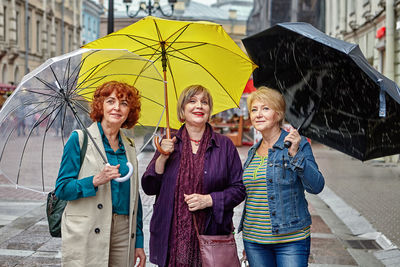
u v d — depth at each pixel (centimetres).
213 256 295
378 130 317
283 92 354
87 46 339
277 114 323
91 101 310
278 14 3016
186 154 314
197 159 313
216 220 300
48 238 592
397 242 589
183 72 372
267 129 324
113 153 297
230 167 316
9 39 3525
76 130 292
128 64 314
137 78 329
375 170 1294
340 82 315
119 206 295
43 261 504
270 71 357
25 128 283
